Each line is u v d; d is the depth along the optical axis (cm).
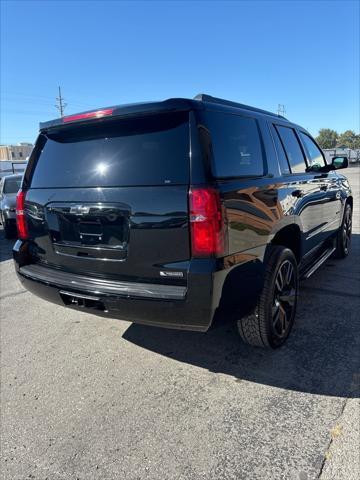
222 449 229
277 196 333
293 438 234
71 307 313
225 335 374
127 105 274
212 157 258
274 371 308
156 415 263
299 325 384
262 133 345
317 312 413
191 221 248
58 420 264
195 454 227
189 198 248
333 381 290
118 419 261
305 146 459
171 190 254
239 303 276
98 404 279
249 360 327
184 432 245
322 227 486
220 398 278
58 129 318
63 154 315
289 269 346
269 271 314
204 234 246
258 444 231
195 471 215
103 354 351
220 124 280
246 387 289
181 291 255
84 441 243
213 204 246
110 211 279
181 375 310
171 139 262
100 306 290
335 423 245
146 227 263
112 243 283
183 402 275
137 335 385
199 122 257
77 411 272
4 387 306
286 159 385
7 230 1019
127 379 309
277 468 213
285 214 346
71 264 310
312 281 514
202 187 246
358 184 2180
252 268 287
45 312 462
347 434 235
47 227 323
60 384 306
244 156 303
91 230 293
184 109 259
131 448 234
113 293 274
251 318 315
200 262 248
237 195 271
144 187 264
